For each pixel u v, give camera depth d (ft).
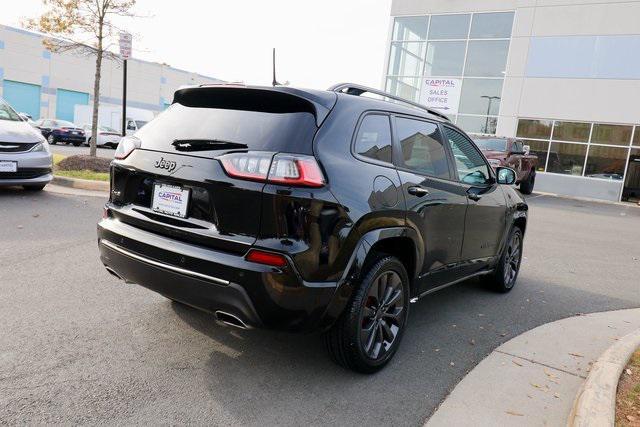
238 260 9.13
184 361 11.00
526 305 17.31
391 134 11.73
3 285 14.57
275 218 9.04
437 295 17.79
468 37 75.31
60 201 27.30
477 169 15.83
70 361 10.61
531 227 36.24
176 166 10.04
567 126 69.72
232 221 9.32
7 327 11.93
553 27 69.31
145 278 10.35
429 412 9.86
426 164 12.91
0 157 25.70
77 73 143.64
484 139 54.34
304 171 9.13
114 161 11.51
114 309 13.50
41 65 135.74
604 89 67.00
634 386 10.67
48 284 14.94
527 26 70.74
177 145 10.34
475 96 75.25
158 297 14.55
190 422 8.87
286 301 9.14
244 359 11.30
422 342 13.29
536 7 70.08
